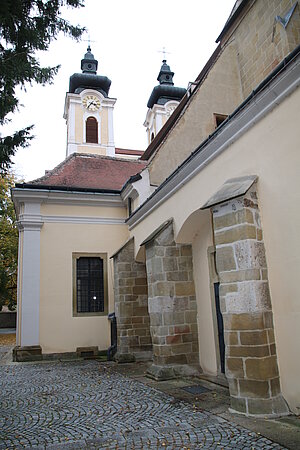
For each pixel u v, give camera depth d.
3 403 7.95
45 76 7.23
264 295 6.54
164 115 48.41
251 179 6.98
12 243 28.12
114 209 17.73
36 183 17.69
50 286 16.16
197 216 9.78
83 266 17.00
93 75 46.69
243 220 6.73
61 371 12.16
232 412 6.43
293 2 9.89
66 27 7.33
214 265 9.82
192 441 5.23
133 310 13.91
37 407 7.48
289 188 6.25
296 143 6.13
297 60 5.84
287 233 6.27
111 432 5.79
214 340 9.64
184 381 9.44
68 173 18.88
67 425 6.21
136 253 14.05
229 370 6.61
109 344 16.34
